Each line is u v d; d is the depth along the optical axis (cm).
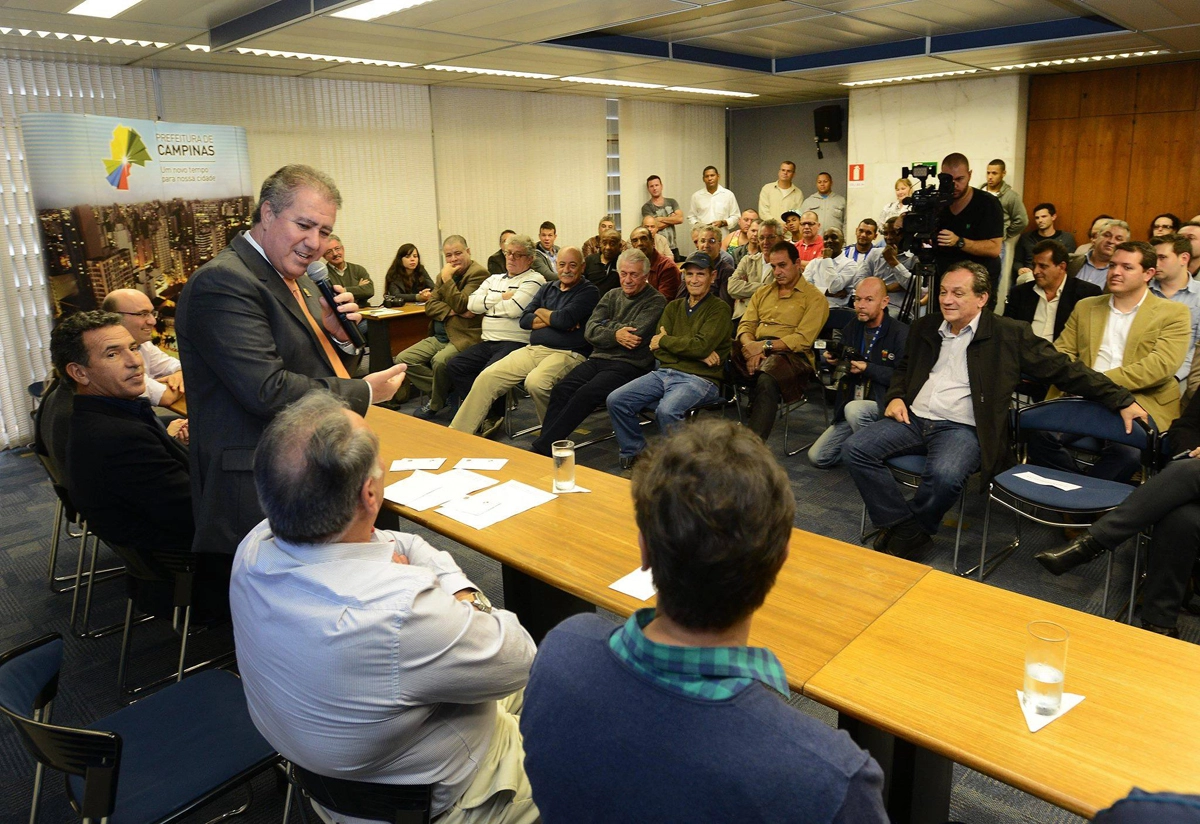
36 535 393
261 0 436
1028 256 773
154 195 536
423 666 124
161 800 152
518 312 535
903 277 592
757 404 451
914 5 530
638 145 956
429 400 605
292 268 204
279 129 682
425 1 427
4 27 439
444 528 212
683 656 81
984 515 357
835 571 182
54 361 243
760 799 74
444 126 792
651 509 85
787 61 732
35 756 142
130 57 550
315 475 126
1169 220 600
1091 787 113
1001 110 806
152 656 284
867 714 131
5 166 529
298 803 183
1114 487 294
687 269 457
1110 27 573
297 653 123
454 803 142
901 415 342
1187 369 383
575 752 83
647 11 471
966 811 205
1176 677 139
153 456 234
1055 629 133
